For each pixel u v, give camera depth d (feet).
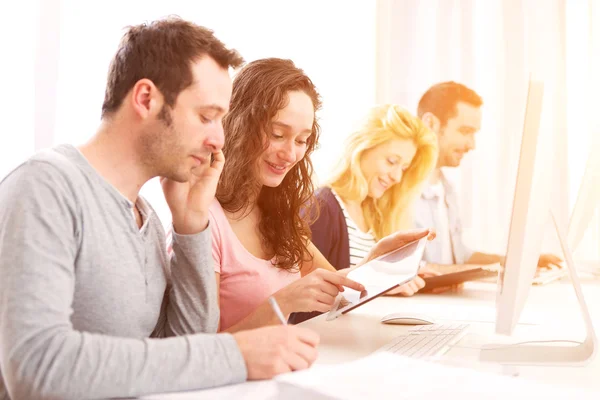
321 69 9.78
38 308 2.48
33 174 2.75
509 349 3.59
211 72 3.13
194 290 3.62
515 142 9.18
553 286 6.72
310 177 5.49
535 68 9.41
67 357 2.43
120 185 3.17
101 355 2.47
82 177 2.93
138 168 3.18
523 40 9.46
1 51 7.49
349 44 9.80
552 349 3.55
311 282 4.19
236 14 9.35
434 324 4.54
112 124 3.13
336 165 7.66
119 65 3.10
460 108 8.59
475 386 2.66
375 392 2.52
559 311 5.14
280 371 2.76
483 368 3.14
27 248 2.56
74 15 7.87
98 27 7.98
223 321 4.79
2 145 7.52
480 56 9.61
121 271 3.05
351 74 9.83
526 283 3.35
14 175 2.81
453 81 9.00
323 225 7.20
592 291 6.35
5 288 2.51
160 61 3.03
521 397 2.55
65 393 2.42
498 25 9.53
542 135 2.99
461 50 9.68
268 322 4.18
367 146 7.47
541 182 3.11
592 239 8.34
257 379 2.74
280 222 5.19
